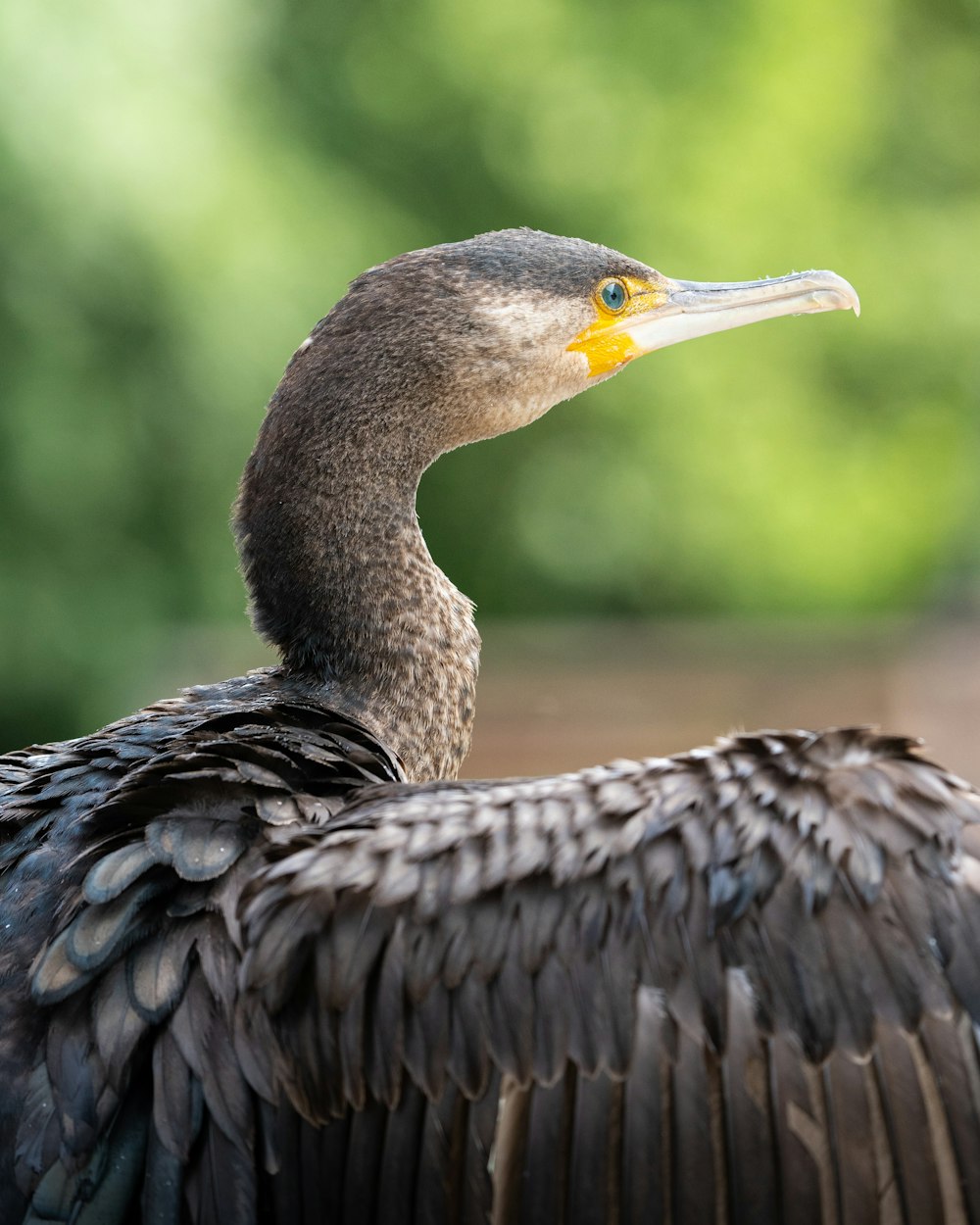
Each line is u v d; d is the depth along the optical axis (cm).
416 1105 509
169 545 2152
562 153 2853
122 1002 520
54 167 1870
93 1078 511
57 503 2028
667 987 495
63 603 2077
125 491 2083
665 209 2891
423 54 2794
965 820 502
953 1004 491
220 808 556
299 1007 514
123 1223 506
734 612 3075
